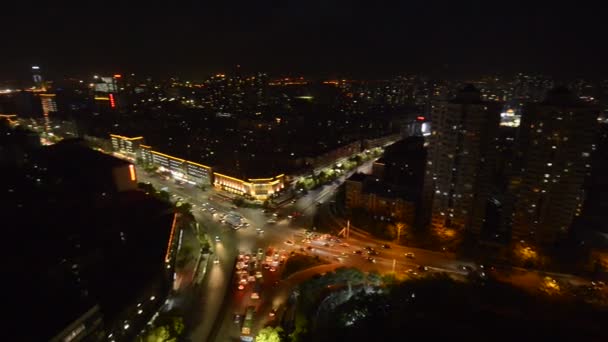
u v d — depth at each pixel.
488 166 188.75
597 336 109.56
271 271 173.62
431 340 107.25
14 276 128.00
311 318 132.12
